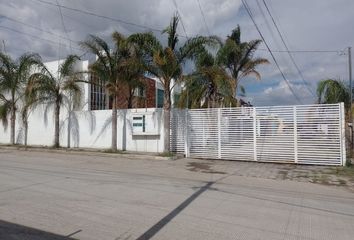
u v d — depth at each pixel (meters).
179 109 18.89
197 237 5.79
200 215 7.13
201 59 19.75
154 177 11.98
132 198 8.55
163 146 19.47
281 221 6.85
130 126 20.53
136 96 25.17
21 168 13.32
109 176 11.91
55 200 8.13
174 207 7.75
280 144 16.50
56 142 22.19
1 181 10.41
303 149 16.06
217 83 18.17
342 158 15.44
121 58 19.02
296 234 6.07
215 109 18.02
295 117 16.27
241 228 6.33
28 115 24.64
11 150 21.75
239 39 24.31
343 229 6.43
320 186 11.13
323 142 15.75
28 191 9.06
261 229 6.30
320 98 24.64
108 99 24.70
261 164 16.27
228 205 8.07
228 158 17.61
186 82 18.05
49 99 22.73
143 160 17.09
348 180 12.26
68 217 6.78
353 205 8.50
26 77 22.95
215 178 12.17
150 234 5.89
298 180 12.15
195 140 18.42
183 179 11.73
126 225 6.36
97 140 21.78
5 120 25.00
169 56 17.16
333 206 8.32
